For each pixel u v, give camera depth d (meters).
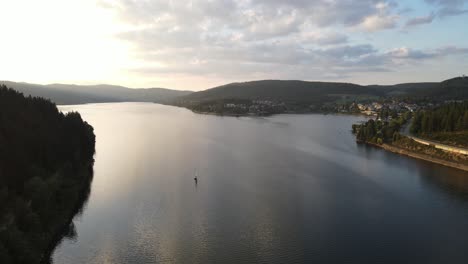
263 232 75.06
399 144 168.88
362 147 175.50
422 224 79.69
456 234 75.00
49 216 71.44
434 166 133.75
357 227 77.88
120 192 98.00
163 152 155.12
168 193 97.94
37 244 61.75
